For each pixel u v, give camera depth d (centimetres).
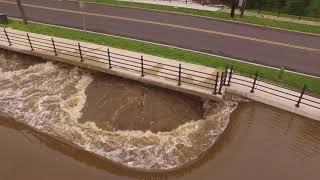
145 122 1445
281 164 1241
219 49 1986
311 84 1606
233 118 1460
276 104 1477
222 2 2966
